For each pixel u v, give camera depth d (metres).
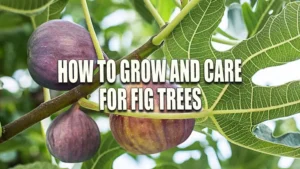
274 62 0.34
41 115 0.34
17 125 0.34
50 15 0.43
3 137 0.34
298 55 0.34
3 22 0.59
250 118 0.35
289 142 0.37
